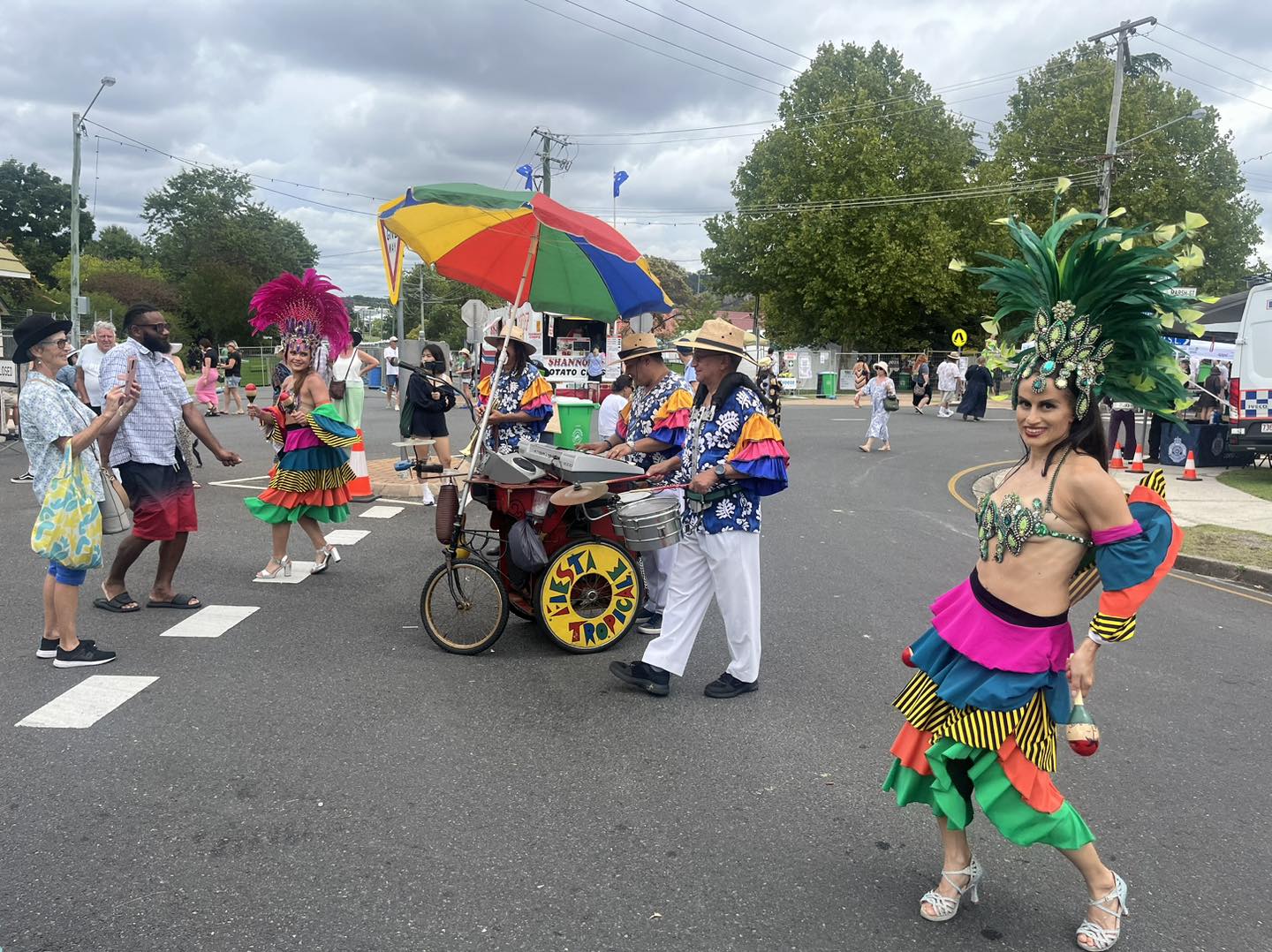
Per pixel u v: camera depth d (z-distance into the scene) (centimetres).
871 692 506
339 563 758
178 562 688
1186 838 362
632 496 512
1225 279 4084
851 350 4275
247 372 4344
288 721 447
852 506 1141
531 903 305
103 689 477
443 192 555
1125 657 588
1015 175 4162
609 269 670
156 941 279
